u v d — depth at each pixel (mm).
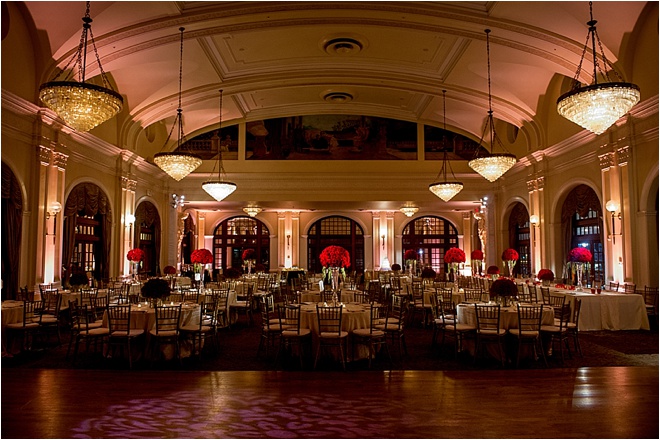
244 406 4570
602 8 8578
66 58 9516
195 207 19562
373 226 22344
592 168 11500
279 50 11703
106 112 6398
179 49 10680
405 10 9398
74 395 4914
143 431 3941
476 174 16906
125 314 6863
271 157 16844
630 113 9648
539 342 6844
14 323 7438
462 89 13086
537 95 13000
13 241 9141
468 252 21953
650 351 7484
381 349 7613
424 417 4266
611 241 10672
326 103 15969
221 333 9484
